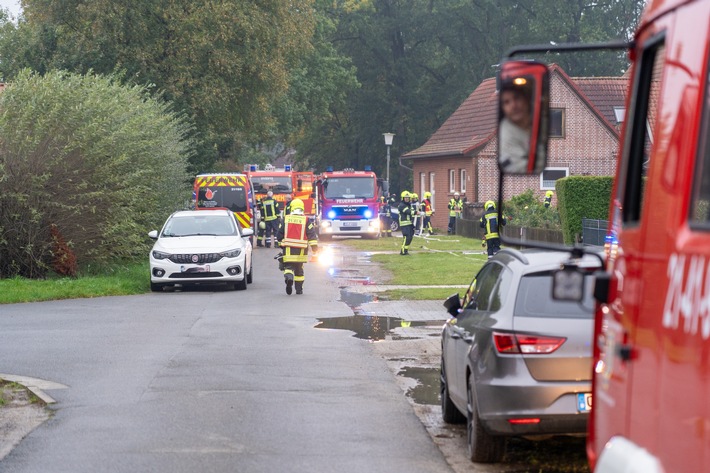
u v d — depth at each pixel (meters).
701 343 4.48
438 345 22.31
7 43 67.94
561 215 45.22
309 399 16.17
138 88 50.50
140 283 37.00
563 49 6.05
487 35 114.44
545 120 5.79
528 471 11.91
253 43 67.19
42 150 36.88
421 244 63.75
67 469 11.82
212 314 28.11
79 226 37.62
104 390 16.83
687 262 4.73
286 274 33.78
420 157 89.88
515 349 11.41
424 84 119.25
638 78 5.95
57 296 32.69
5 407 15.58
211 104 65.25
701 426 4.42
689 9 5.05
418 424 14.45
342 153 124.62
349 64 116.75
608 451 5.73
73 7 65.88
